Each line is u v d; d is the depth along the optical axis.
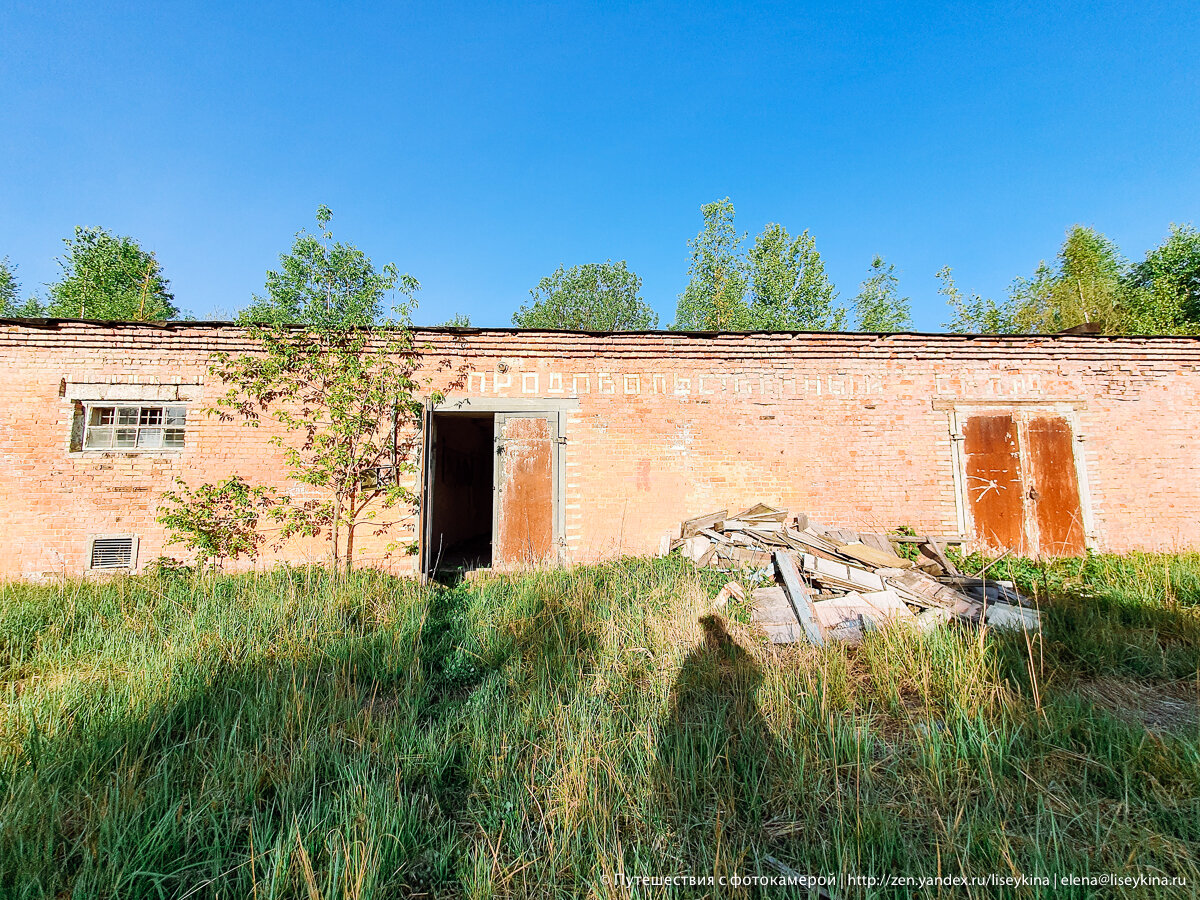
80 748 3.36
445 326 8.71
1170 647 4.98
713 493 9.09
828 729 3.52
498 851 2.73
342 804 2.94
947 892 2.41
